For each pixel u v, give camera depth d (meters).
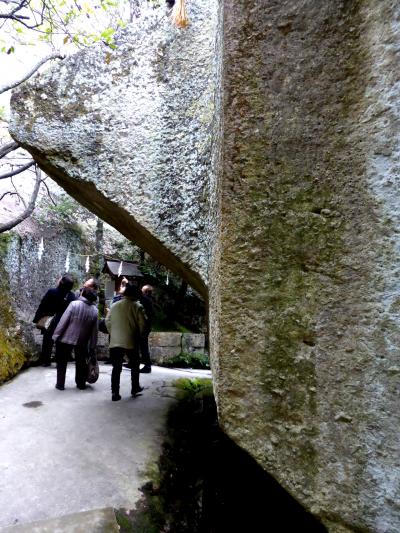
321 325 1.02
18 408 3.45
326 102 1.05
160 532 2.11
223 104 1.18
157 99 2.03
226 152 1.16
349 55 1.02
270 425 1.06
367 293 0.97
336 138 1.03
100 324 4.64
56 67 2.18
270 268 1.09
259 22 1.14
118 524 1.96
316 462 1.00
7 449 2.65
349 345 0.98
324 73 1.05
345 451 0.97
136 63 2.10
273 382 1.07
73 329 4.07
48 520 1.81
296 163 1.08
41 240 6.24
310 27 1.07
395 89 0.94
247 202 1.13
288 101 1.10
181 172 1.93
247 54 1.15
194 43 2.02
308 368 1.03
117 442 2.92
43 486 2.26
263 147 1.12
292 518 2.57
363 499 0.94
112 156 2.03
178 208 1.91
